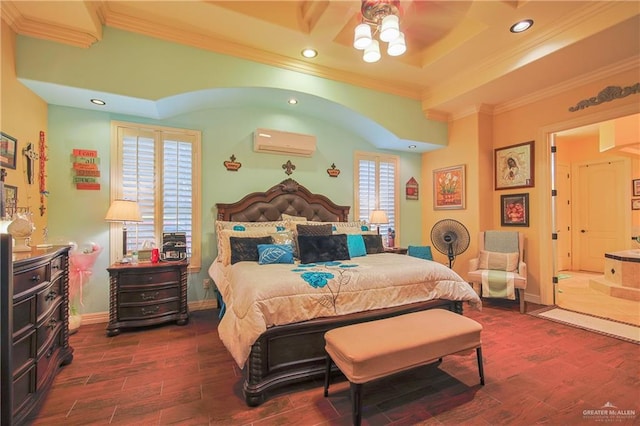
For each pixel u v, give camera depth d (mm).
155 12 2633
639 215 5402
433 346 1764
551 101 3717
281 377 1918
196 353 2475
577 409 1736
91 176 3150
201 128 3719
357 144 4770
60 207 3020
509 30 2873
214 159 3787
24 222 1904
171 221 3527
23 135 2506
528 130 3984
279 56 3320
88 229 3141
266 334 1874
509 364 2268
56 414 1695
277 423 1635
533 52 3039
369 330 1829
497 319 3268
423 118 4477
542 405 1777
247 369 1860
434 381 2051
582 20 2637
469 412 1718
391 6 2197
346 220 4484
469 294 2578
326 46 3143
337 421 1653
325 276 2217
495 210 4406
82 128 3113
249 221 3869
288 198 4113
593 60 3025
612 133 4688
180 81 2930
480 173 4320
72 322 2842
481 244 4172
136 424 1621
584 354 2420
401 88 4184
